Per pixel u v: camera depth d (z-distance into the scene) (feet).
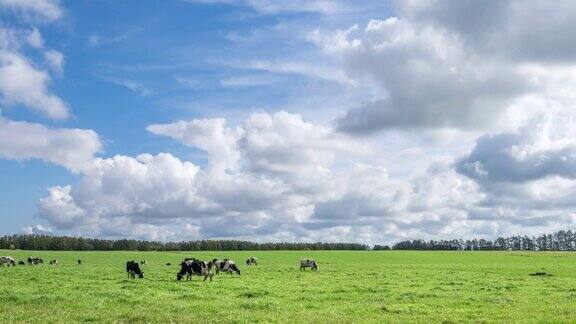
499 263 301.84
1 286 120.47
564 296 106.22
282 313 76.38
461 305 89.66
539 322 67.67
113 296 97.25
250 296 102.63
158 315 72.59
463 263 302.25
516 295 108.37
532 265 273.95
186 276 156.56
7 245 636.07
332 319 69.87
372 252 485.97
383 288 121.19
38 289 112.68
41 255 402.31
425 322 68.18
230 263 182.39
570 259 357.20
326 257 387.14
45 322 66.03
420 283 142.31
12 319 67.92
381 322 67.87
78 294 99.76
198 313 76.13
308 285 131.95
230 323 66.90
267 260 340.80
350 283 140.15
